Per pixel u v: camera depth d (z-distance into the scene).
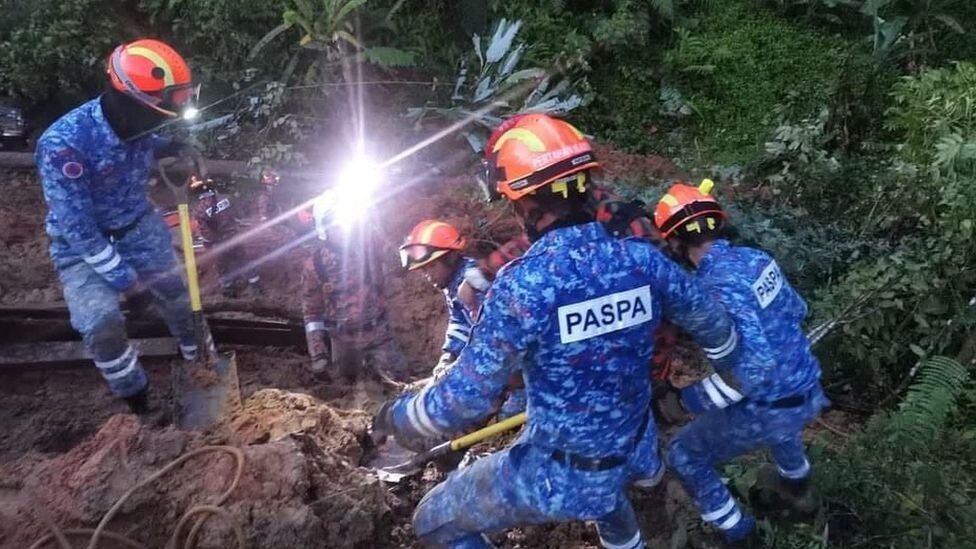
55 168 3.83
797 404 3.56
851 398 5.74
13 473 3.71
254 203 7.11
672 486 4.24
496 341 2.63
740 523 3.82
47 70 7.90
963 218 5.81
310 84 8.16
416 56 8.84
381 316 4.93
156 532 3.37
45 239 6.25
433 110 8.38
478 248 6.42
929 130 7.23
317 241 4.80
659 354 3.71
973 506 4.27
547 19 9.15
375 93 8.57
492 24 9.21
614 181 7.52
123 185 4.17
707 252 3.48
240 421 4.00
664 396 3.48
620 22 9.06
